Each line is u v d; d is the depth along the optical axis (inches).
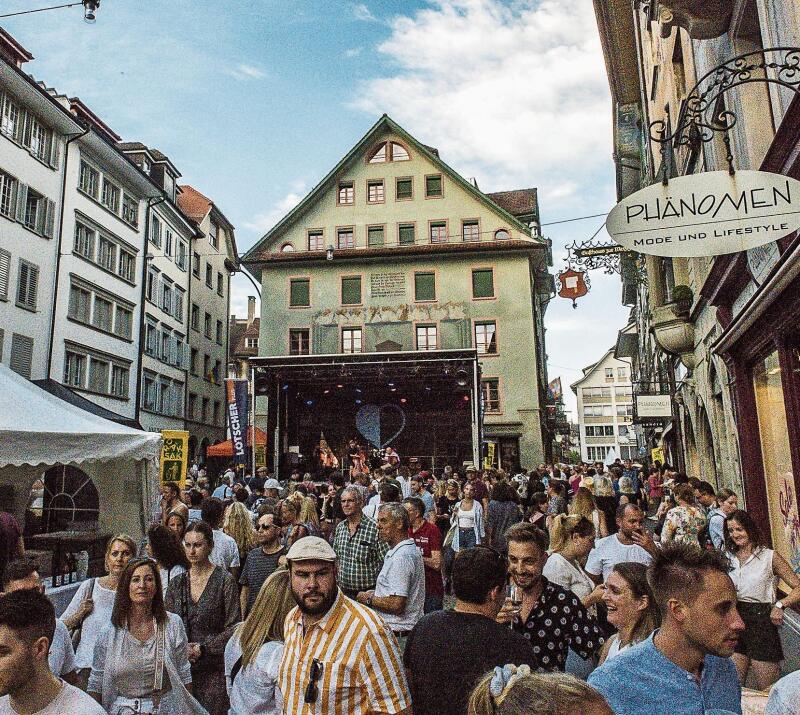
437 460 1259.2
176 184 1497.3
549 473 855.7
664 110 596.1
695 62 435.5
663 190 227.0
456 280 1413.6
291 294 1451.8
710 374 513.3
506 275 1402.6
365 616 112.1
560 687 55.9
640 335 1435.8
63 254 1002.7
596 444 3472.0
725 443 490.3
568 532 190.4
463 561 119.0
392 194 1482.5
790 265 231.6
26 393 363.9
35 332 935.0
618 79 926.4
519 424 1325.0
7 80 874.8
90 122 1098.7
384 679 107.7
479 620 115.6
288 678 111.4
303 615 113.7
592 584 189.6
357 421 1270.9
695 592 83.4
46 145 978.7
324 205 1501.0
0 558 206.5
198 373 1582.2
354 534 225.9
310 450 1278.3
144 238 1266.0
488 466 1103.6
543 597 146.8
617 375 3528.5
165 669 144.4
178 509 276.8
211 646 171.9
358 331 1416.1
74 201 1037.8
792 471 319.0
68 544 341.7
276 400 1159.6
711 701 85.5
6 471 414.0
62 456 336.5
